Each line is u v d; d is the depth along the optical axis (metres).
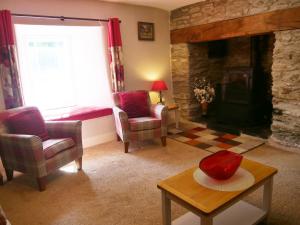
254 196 2.29
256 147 3.49
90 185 2.68
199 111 5.03
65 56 4.07
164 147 3.69
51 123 3.09
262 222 1.95
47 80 3.94
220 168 1.72
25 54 3.67
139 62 4.54
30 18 3.35
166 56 4.93
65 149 2.85
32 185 2.76
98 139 4.11
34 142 2.49
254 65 4.30
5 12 3.04
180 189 1.67
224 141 3.79
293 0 3.02
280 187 2.43
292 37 3.09
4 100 3.25
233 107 4.21
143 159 3.31
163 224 1.82
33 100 3.84
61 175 2.95
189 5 4.38
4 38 3.09
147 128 3.57
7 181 2.88
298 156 3.15
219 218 1.86
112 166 3.14
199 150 3.50
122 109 3.83
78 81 4.17
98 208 2.26
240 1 3.60
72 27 3.80
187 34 4.52
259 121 4.16
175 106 4.45
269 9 3.28
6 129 2.79
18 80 3.24
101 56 4.10
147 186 2.61
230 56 5.03
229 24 3.80
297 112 3.20
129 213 2.17
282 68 3.25
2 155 2.82
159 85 4.42
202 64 4.87
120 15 4.17
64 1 3.59
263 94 4.17
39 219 2.15
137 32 4.42
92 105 4.25
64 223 2.08
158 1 4.12
